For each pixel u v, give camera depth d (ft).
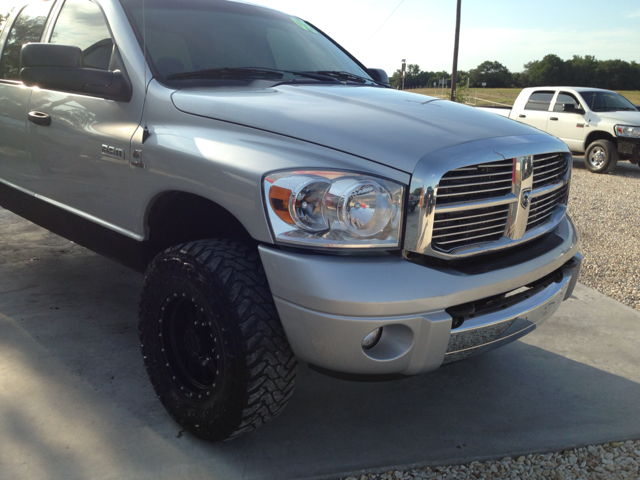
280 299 5.35
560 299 7.06
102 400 7.18
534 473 6.23
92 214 8.00
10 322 9.29
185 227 7.23
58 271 11.89
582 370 8.59
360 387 7.93
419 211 5.26
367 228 5.22
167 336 6.54
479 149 5.64
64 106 8.23
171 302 6.28
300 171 5.33
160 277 6.23
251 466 6.10
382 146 5.49
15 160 9.68
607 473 6.27
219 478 5.89
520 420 7.22
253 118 6.14
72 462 6.01
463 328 5.60
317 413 7.23
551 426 7.11
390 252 5.40
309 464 6.17
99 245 8.23
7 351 8.29
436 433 6.88
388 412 7.32
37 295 10.53
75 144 7.95
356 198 5.16
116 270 12.10
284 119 6.01
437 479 6.07
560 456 6.55
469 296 5.50
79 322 9.43
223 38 8.57
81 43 8.44
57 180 8.57
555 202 7.39
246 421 5.86
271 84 7.71
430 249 5.38
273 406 5.86
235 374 5.60
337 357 5.26
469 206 5.62
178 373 6.58
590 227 18.81
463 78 108.27
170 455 6.22
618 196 25.22
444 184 5.40
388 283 5.13
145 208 6.86
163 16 8.20
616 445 6.75
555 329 10.01
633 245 16.55
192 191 6.08
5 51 10.69
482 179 5.79
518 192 6.09
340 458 6.31
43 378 7.61
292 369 5.76
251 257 5.82
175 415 6.56
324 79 8.55
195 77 7.55
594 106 34.60
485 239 5.98
